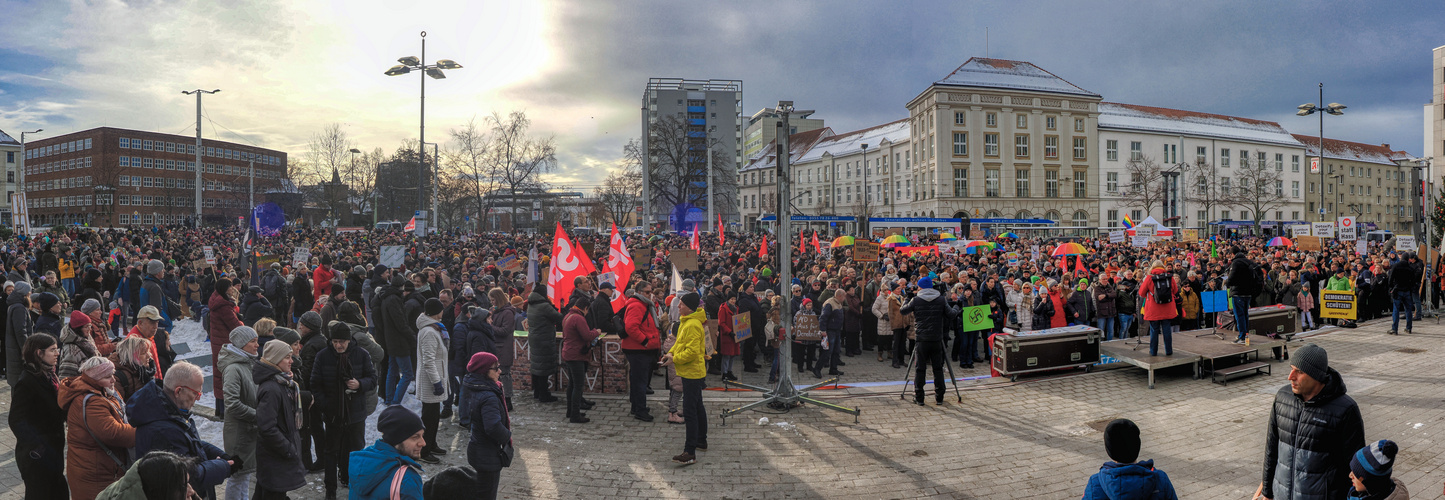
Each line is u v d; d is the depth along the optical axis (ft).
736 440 25.94
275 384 17.13
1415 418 26.78
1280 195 253.65
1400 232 324.39
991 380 35.45
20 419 16.66
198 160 135.44
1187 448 24.48
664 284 40.96
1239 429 26.55
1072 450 24.58
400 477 12.63
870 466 23.18
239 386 17.34
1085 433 26.48
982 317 38.55
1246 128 266.57
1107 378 35.17
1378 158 317.83
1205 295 41.96
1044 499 20.40
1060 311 41.93
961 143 215.51
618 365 32.58
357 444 20.27
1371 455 11.60
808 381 36.47
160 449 14.85
